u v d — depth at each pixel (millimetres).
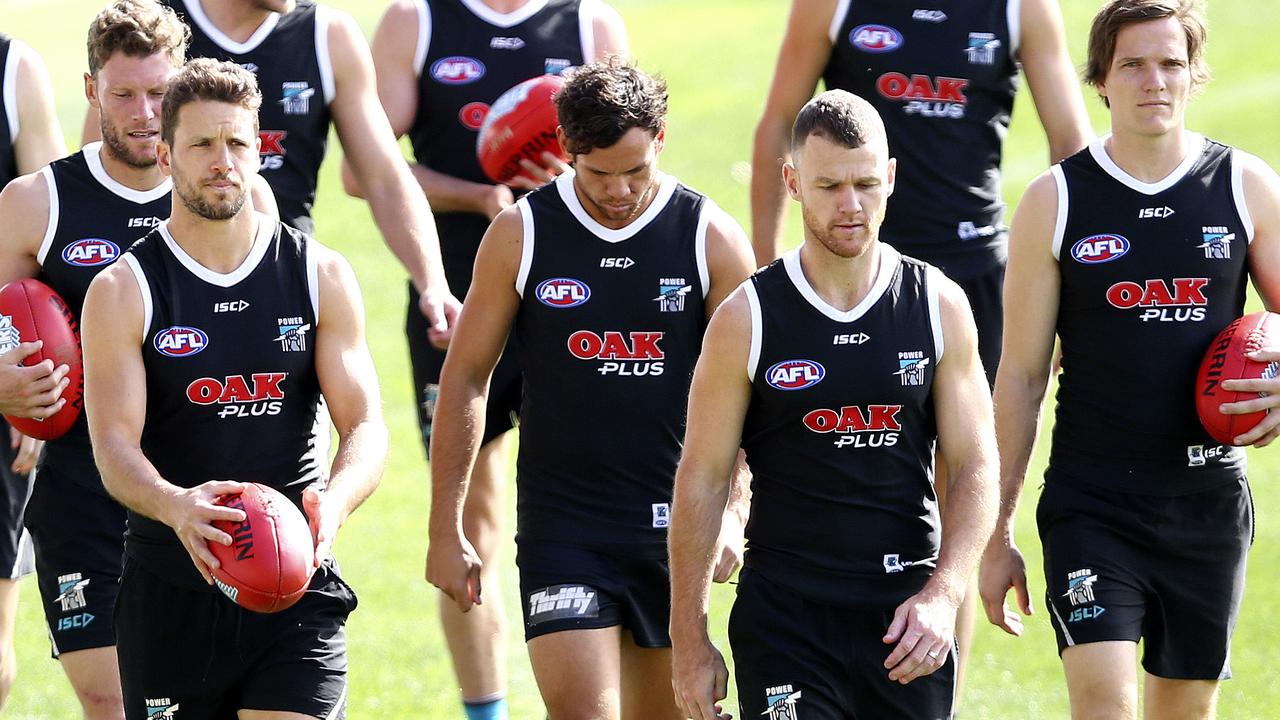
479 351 20656
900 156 24891
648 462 20266
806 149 17141
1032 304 20531
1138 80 19766
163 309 17844
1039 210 20422
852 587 17906
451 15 26297
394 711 26875
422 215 24281
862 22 24766
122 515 21594
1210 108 71688
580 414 20203
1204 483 20219
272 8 23766
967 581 17484
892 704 18016
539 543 20234
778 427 17906
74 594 21406
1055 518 20484
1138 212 20109
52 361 19969
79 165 20906
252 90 17703
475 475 25594
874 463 17859
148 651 18656
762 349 17719
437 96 26281
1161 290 20047
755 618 18109
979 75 24703
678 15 103625
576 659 19453
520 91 24391
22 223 20719
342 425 18422
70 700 27672
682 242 20203
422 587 33406
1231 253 20062
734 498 20109
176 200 17922
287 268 18281
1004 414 20609
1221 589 20547
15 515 23812
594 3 26906
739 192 67125
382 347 51906
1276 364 19375
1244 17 86375
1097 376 20344
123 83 20219
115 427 17516
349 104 24516
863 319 17719
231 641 18422
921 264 18125
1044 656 29250
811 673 17906
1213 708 21422
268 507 17047
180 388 17938
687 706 17766
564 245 20125
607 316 20078
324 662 18500
